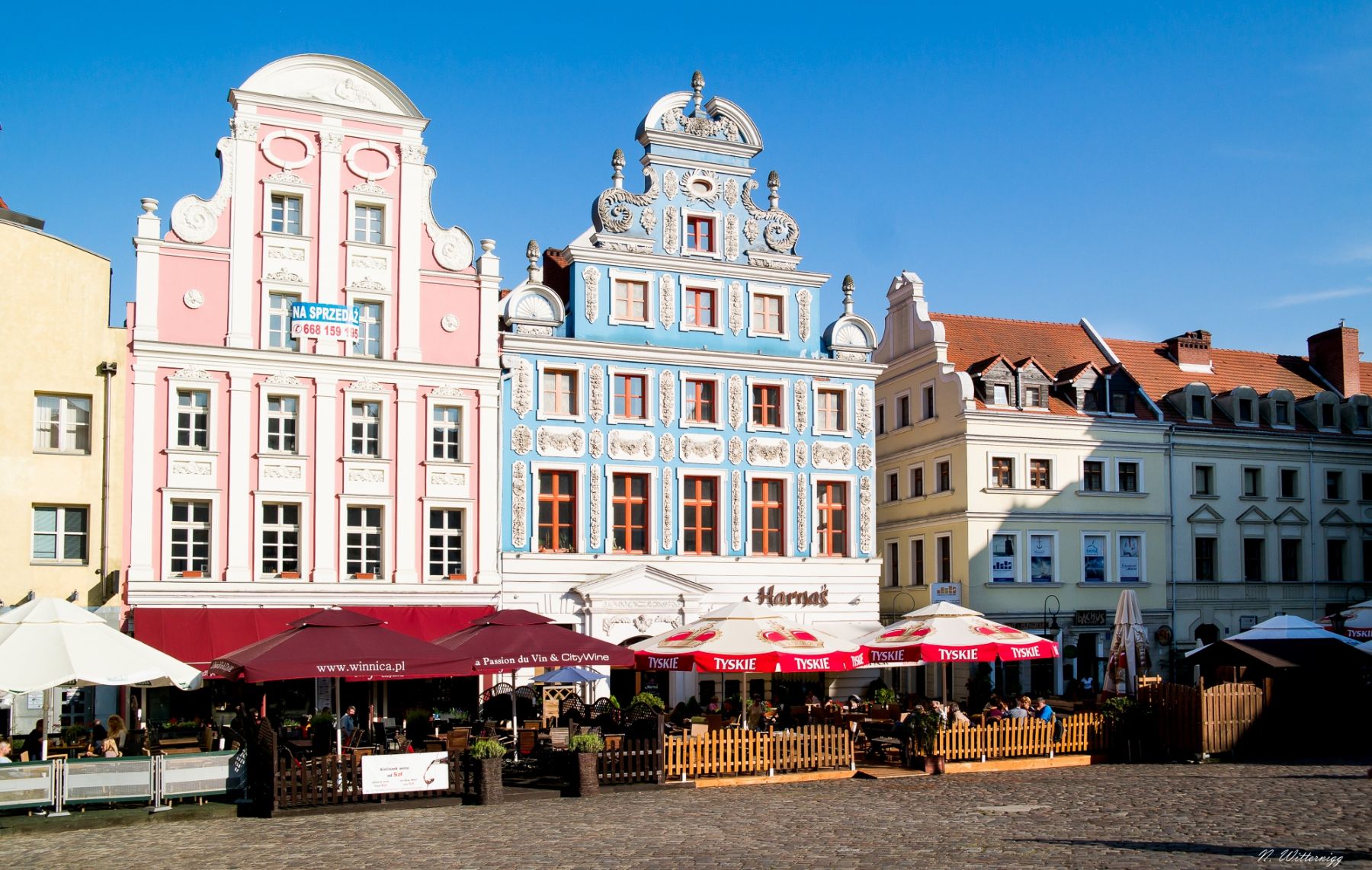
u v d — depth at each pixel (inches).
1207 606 2105.1
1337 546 2247.8
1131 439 2070.6
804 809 903.1
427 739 1243.2
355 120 1537.9
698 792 1014.4
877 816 861.8
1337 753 1242.0
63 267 1398.9
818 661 1136.2
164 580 1403.8
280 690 1430.9
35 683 870.4
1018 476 1977.1
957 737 1160.8
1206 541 2134.6
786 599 1710.1
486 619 1162.0
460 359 1563.7
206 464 1437.0
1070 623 1983.3
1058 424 2010.3
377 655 1018.7
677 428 1679.4
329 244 1512.1
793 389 1753.2
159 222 1445.6
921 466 2076.8
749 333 1742.1
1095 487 2044.8
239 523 1444.4
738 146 1760.6
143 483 1408.7
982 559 1937.7
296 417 1488.7
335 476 1489.9
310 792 933.8
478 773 960.9
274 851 757.9
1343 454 2265.0
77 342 1396.4
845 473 1769.2
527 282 1627.7
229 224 1473.9
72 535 1385.3
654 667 1164.5
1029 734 1189.7
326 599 1467.8
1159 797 935.7
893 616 2117.4
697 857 708.7
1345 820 804.0
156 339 1425.9
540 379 1612.9
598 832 807.1
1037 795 961.5
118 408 1406.3
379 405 1524.4
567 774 1002.1
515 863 701.9
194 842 797.2
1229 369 2327.8
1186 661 1327.5
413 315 1544.0
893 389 2165.4
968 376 1963.6
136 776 895.1
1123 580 2039.9
